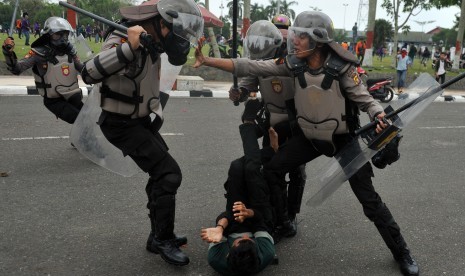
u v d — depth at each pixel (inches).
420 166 219.8
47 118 278.8
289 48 104.8
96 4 1408.7
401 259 113.6
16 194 154.4
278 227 128.6
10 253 114.7
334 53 102.7
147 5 98.4
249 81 124.1
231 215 108.4
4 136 230.8
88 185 166.2
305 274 111.1
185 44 97.3
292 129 112.3
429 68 868.6
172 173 105.2
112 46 95.8
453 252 127.6
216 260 104.5
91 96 110.3
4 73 492.7
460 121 362.6
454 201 171.3
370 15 750.5
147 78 100.3
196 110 350.6
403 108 101.2
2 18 1599.4
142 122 105.7
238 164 110.3
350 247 127.2
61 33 178.2
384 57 1407.5
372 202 110.7
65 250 117.8
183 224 138.6
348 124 107.6
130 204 150.9
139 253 118.0
